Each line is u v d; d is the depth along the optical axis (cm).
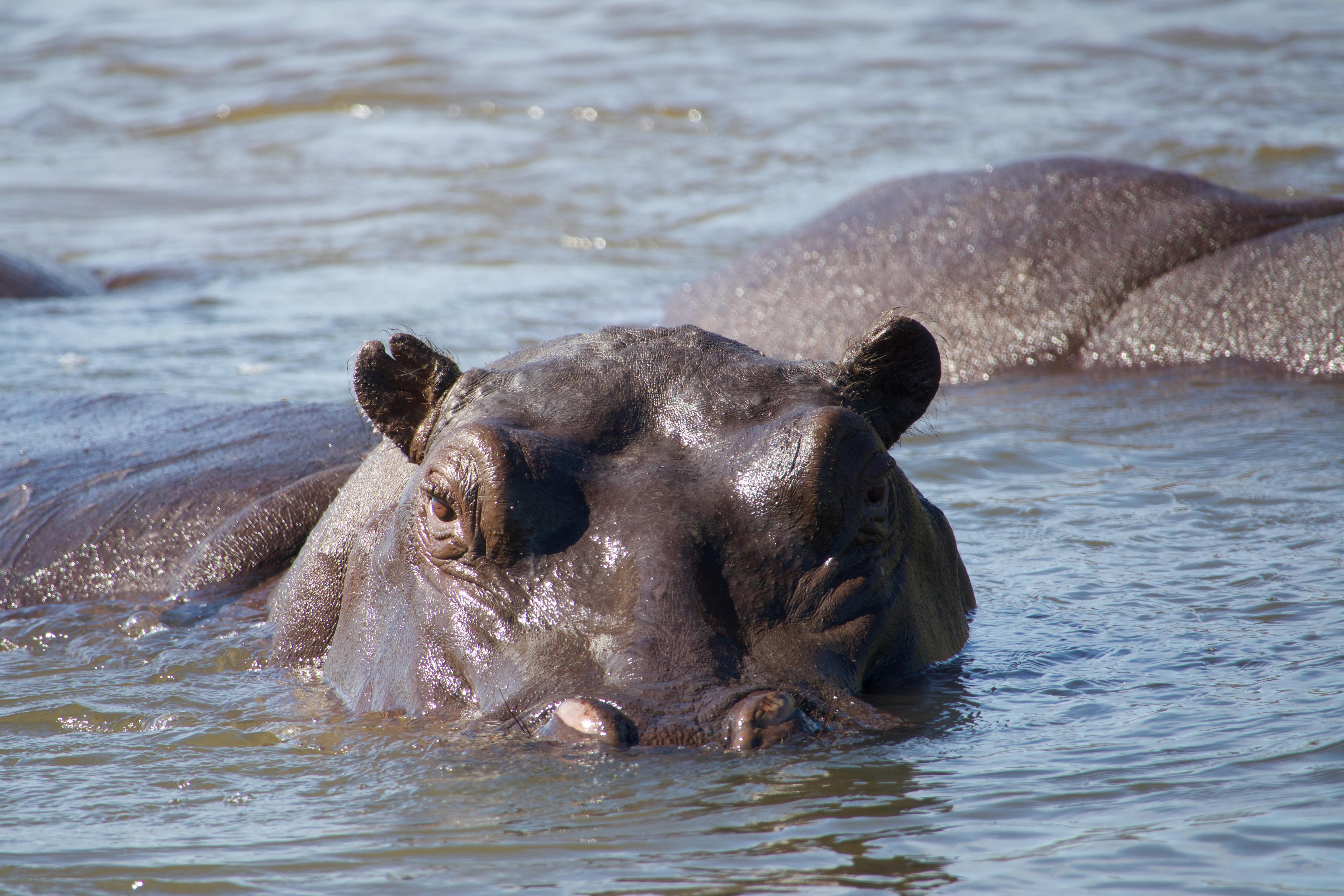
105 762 1445
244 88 9125
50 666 1888
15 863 1171
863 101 8050
